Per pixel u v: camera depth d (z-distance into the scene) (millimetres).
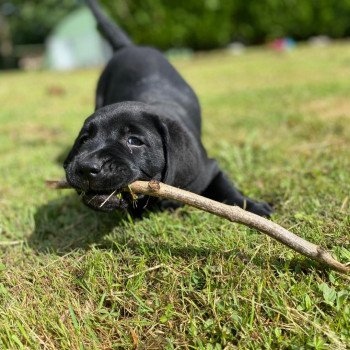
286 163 524
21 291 328
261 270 308
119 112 360
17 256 383
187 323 286
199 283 312
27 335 285
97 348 277
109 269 330
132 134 356
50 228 434
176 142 374
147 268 329
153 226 379
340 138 600
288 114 755
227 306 289
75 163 337
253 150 587
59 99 1191
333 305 280
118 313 302
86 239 391
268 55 1780
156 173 362
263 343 267
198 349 270
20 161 640
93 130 360
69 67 2719
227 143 611
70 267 347
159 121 365
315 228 346
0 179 567
